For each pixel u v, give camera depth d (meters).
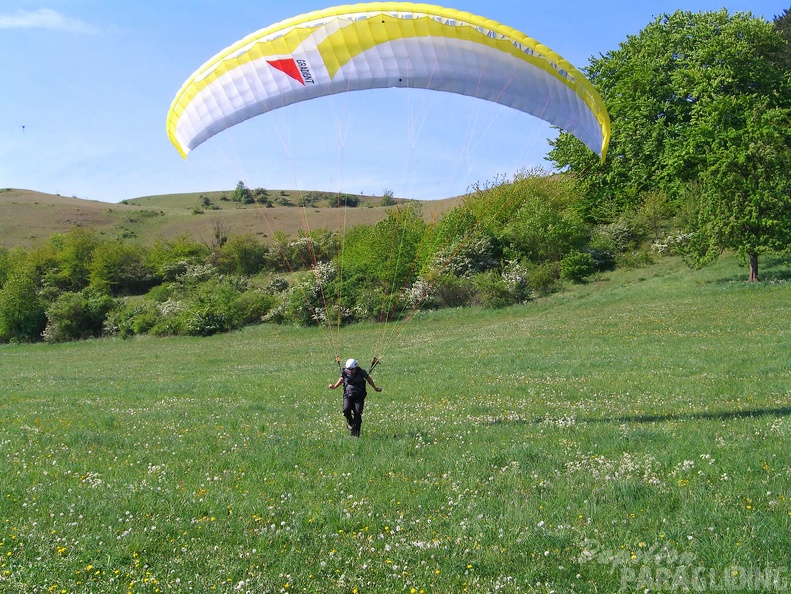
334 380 23.91
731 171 39.66
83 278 83.94
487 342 32.72
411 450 11.87
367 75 13.33
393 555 7.25
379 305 51.19
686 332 29.08
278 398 20.08
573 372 21.30
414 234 55.62
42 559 7.30
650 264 52.78
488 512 8.41
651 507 8.33
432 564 6.99
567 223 54.50
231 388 22.91
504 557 7.07
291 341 46.31
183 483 10.17
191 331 56.78
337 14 12.83
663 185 55.06
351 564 7.10
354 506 8.78
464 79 13.23
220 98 13.83
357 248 57.31
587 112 13.58
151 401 20.42
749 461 9.85
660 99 55.34
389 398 18.58
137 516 8.58
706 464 9.81
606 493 8.77
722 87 52.12
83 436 13.93
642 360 22.66
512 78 13.14
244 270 76.44
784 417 12.82
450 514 8.42
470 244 54.19
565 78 13.09
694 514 7.94
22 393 24.41
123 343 57.81
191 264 79.62
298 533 7.88
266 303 58.16
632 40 57.94
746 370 19.05
